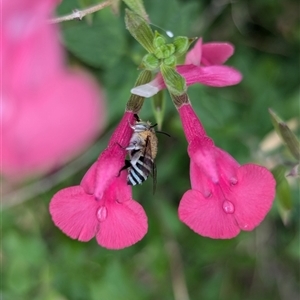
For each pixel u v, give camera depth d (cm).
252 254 31
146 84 20
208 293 31
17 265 28
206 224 20
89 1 23
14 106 13
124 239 19
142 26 20
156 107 22
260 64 29
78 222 19
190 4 26
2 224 28
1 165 14
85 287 28
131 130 20
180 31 25
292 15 30
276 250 32
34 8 14
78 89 13
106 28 25
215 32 29
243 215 20
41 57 14
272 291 33
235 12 29
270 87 28
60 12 25
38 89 13
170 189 29
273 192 20
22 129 13
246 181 20
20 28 14
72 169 27
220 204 20
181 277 29
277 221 32
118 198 20
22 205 29
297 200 28
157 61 21
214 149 20
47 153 13
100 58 25
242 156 27
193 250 30
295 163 25
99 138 27
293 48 30
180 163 28
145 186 28
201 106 26
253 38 30
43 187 28
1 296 29
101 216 19
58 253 29
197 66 20
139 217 19
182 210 20
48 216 29
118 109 25
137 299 28
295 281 33
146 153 20
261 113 28
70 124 13
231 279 32
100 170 19
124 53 25
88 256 29
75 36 25
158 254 29
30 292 29
